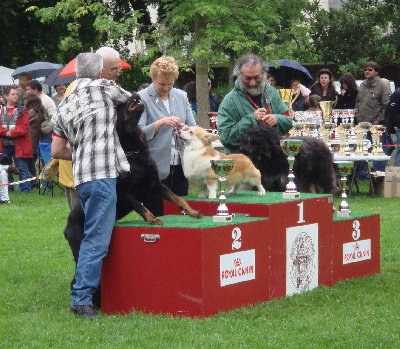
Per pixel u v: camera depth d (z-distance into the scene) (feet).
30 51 90.63
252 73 25.62
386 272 26.32
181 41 58.03
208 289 19.66
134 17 59.06
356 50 80.84
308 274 23.17
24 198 46.11
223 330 18.72
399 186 45.44
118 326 19.17
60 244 31.78
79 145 19.94
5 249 30.86
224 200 20.54
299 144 22.75
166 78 23.11
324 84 50.47
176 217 21.42
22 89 56.03
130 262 20.30
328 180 29.86
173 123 21.93
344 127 44.19
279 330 18.97
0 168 43.78
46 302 22.45
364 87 51.26
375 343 18.01
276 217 21.70
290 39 61.05
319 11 81.87
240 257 20.58
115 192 19.97
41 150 47.57
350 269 25.14
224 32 54.24
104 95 20.10
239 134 25.61
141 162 20.31
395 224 35.42
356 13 81.66
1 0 83.76
